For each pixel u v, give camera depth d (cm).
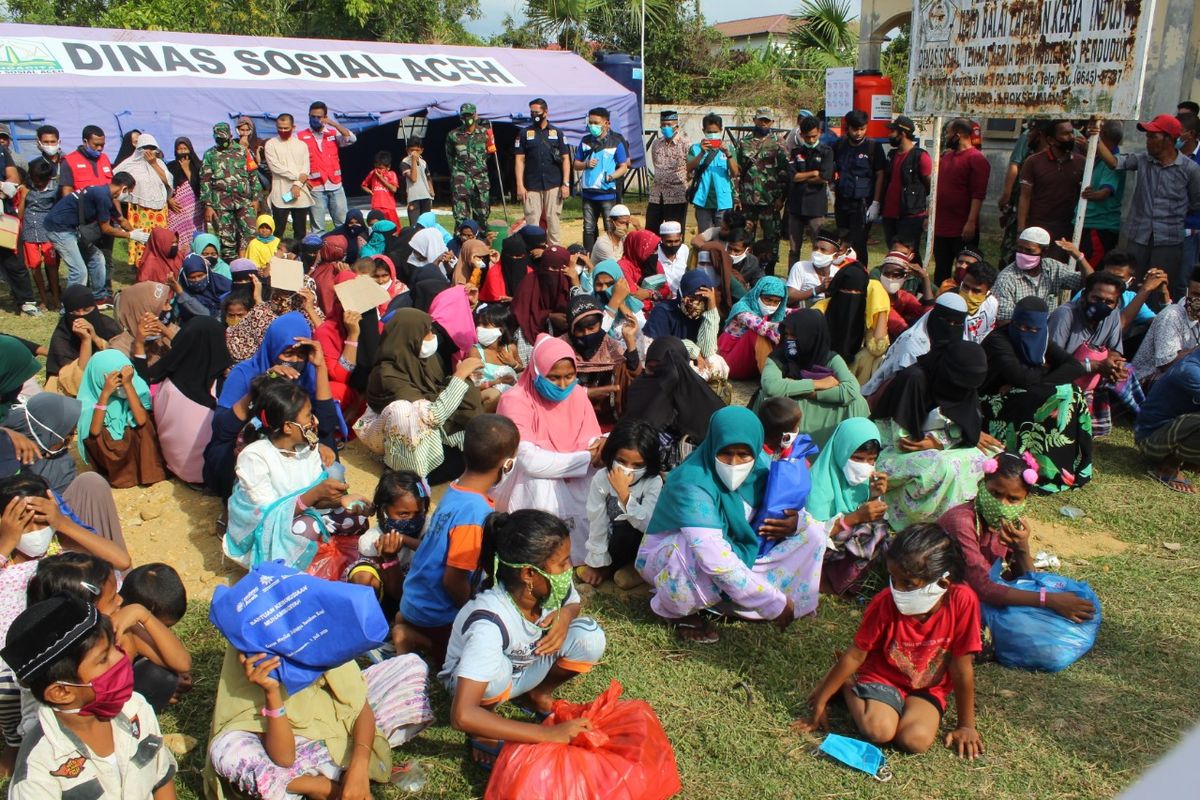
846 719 390
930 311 639
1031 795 347
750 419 424
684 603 439
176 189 1184
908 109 975
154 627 354
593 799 313
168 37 1541
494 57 1842
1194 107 976
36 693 272
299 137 1321
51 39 1419
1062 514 586
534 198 1313
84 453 619
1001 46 843
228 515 490
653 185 1287
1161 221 830
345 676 335
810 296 865
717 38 2758
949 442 533
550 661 367
